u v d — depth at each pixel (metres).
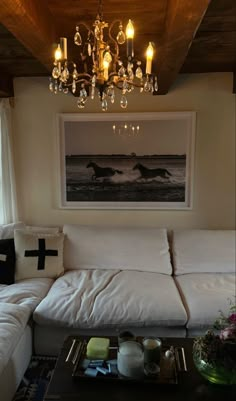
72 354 1.48
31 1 1.35
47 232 2.72
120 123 2.83
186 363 1.41
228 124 2.78
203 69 2.65
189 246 2.61
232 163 2.83
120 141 2.85
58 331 2.00
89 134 2.87
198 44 2.07
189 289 2.19
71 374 1.35
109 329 1.96
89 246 2.63
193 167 2.84
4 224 2.86
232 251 2.55
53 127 2.90
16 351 1.73
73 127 2.87
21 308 1.91
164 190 2.89
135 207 2.92
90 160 2.90
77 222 3.01
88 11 1.62
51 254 2.50
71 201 2.97
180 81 2.76
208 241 2.62
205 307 1.95
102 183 2.92
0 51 2.19
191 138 2.80
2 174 2.86
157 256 2.57
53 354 2.03
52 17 1.66
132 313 1.92
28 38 1.53
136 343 1.41
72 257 2.61
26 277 2.42
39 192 3.00
